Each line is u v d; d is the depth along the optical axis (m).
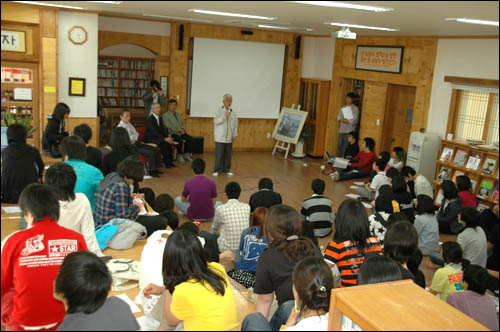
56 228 2.63
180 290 2.23
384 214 4.45
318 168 10.61
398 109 10.10
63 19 8.65
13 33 8.21
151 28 10.62
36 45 8.43
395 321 1.59
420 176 7.43
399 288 1.83
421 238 5.57
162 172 9.21
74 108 9.08
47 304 2.60
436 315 1.64
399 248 3.09
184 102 11.12
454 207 6.61
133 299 3.27
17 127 4.95
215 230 5.00
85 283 1.88
